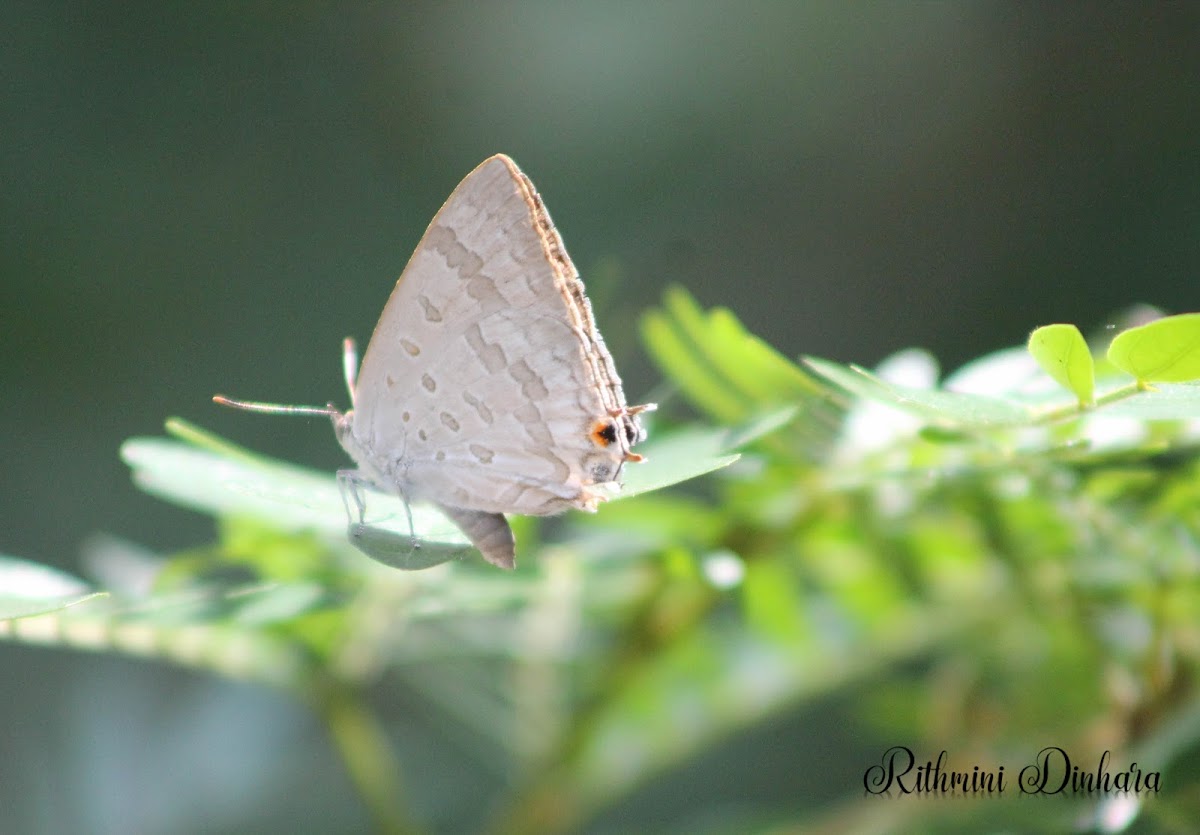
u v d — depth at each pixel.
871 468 0.55
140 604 0.55
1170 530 0.55
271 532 0.56
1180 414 0.53
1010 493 0.55
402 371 0.56
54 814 0.58
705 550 0.56
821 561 0.57
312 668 0.56
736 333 0.55
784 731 0.59
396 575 0.56
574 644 0.57
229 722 0.58
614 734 0.57
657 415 0.57
